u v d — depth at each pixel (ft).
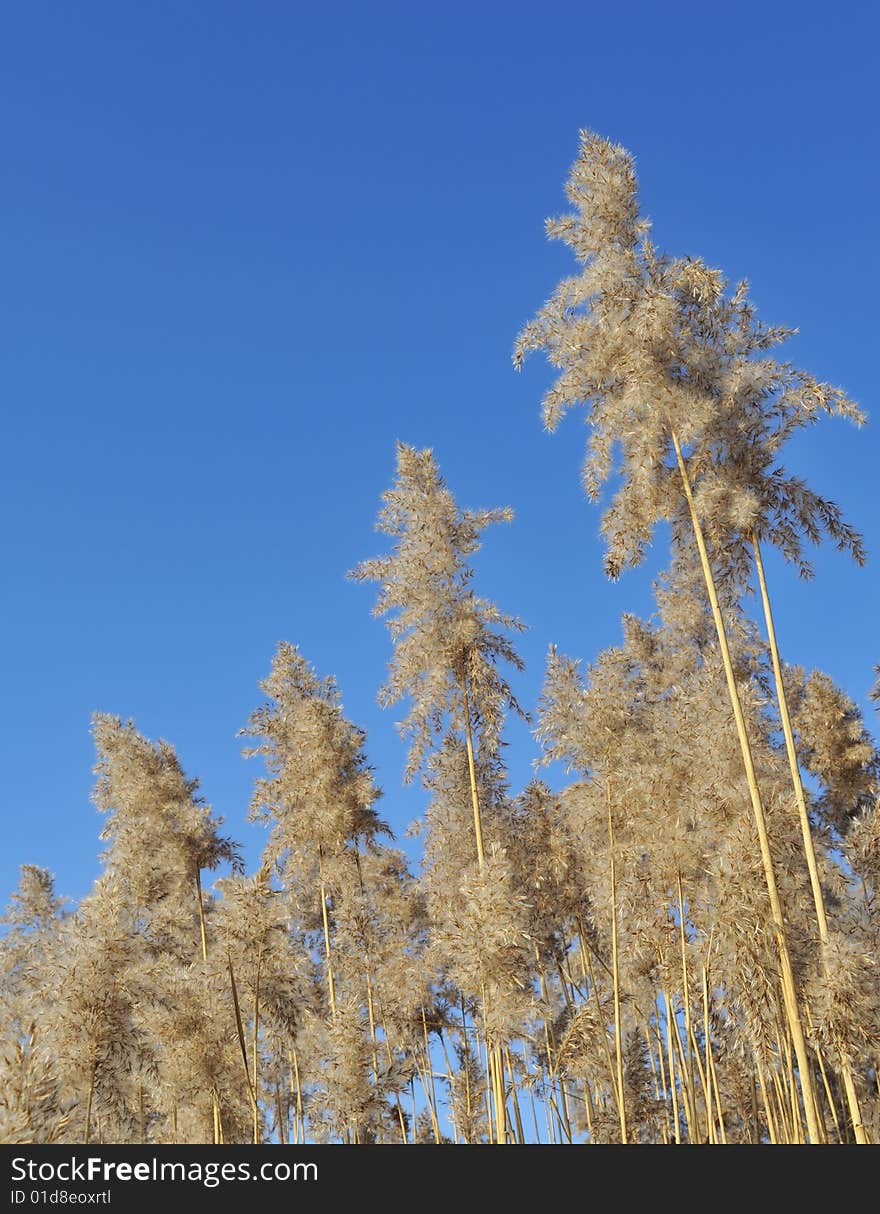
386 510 43.34
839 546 34.12
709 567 33.17
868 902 37.42
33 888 59.26
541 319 35.96
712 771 34.94
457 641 41.34
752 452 34.32
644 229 35.83
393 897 55.42
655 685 50.78
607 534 35.40
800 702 54.65
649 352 34.22
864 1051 29.19
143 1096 40.75
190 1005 37.17
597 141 37.06
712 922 32.14
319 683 50.26
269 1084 46.24
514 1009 33.06
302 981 39.88
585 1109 47.52
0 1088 21.81
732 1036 35.99
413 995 47.21
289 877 48.49
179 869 50.83
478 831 38.91
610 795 39.86
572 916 45.52
